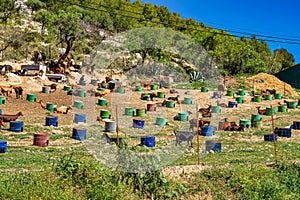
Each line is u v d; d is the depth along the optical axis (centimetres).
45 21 6012
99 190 1227
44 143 2253
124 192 1255
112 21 7131
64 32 5641
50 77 5047
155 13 7250
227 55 7369
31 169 1540
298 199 1366
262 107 4606
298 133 3186
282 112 4394
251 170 1559
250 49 7956
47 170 1396
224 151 2269
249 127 3381
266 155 2130
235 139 2788
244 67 7500
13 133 2628
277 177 1526
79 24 6234
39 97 4216
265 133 3042
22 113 3394
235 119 3772
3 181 1276
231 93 5122
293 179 1520
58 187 1241
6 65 5194
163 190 1291
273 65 9044
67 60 5738
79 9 7225
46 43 6756
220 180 1450
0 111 3250
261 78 6562
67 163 1360
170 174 1487
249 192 1357
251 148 2416
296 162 1786
